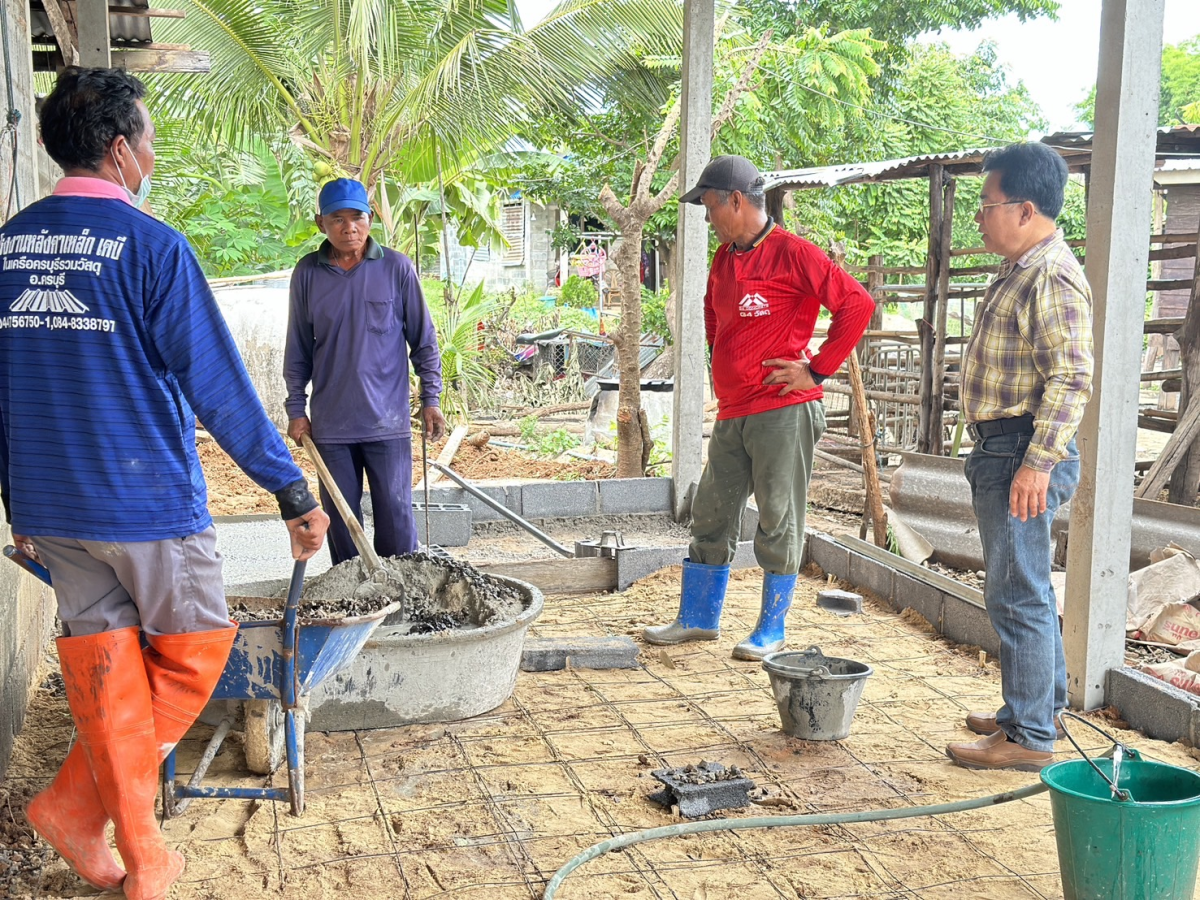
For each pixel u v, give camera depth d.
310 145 10.89
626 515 7.55
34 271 2.41
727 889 2.79
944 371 9.02
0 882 2.77
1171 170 10.55
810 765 3.60
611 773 3.51
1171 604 4.96
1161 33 3.80
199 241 12.83
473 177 13.99
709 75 6.82
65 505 2.43
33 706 3.92
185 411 2.58
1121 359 3.92
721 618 5.36
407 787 3.38
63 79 2.47
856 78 14.04
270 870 2.86
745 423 4.65
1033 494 3.30
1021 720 3.53
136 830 2.52
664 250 17.11
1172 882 2.50
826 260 4.43
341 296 4.48
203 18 10.05
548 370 15.60
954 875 2.88
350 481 4.63
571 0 9.61
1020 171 3.34
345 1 9.98
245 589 4.25
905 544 6.52
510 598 4.27
